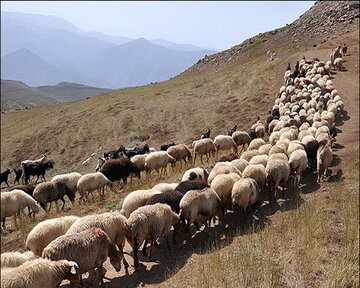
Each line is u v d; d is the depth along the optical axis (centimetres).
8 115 6144
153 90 5425
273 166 1318
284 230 1050
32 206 1383
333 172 1603
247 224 1159
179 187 1222
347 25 6162
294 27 7194
